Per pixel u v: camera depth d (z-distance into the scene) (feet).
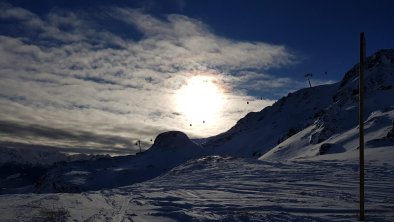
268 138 501.56
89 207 53.57
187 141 557.33
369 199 54.95
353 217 41.45
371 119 212.23
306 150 232.53
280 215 42.16
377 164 108.68
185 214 44.24
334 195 60.39
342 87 380.58
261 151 428.15
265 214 42.83
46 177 490.49
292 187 74.84
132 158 545.03
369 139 179.83
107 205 56.65
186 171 155.43
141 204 57.67
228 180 100.37
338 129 246.47
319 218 40.57
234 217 40.73
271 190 71.97
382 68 319.88
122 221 41.47
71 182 419.54
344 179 82.43
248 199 59.88
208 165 160.56
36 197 68.95
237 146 522.88
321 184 76.59
